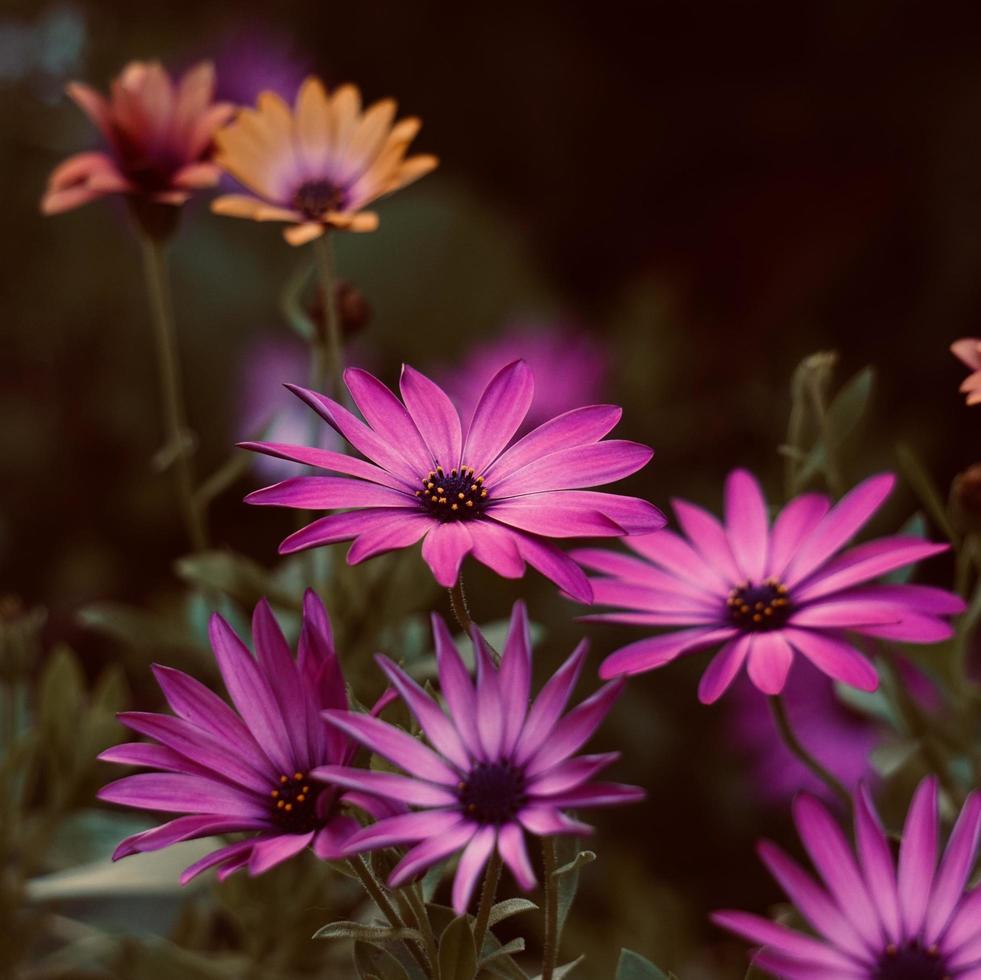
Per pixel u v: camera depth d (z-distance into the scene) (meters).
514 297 1.87
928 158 2.02
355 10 2.09
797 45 2.18
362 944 0.72
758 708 1.24
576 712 0.69
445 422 0.73
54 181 0.86
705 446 1.45
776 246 2.08
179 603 1.25
